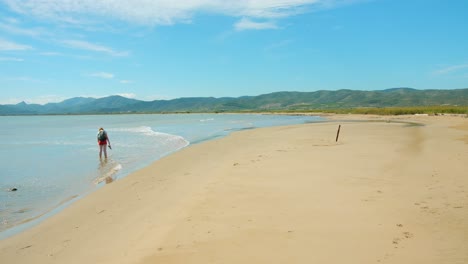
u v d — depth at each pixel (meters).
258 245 6.10
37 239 7.47
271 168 13.56
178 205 9.03
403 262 5.35
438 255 5.59
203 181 11.85
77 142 30.81
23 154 22.08
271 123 59.06
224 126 52.00
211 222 7.40
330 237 6.39
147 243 6.50
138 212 8.80
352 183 10.62
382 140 23.14
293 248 5.94
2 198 11.30
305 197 9.20
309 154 17.14
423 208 8.01
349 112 104.69
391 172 12.09
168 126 55.31
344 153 17.05
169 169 15.02
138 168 16.58
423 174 11.60
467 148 17.64
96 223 8.23
